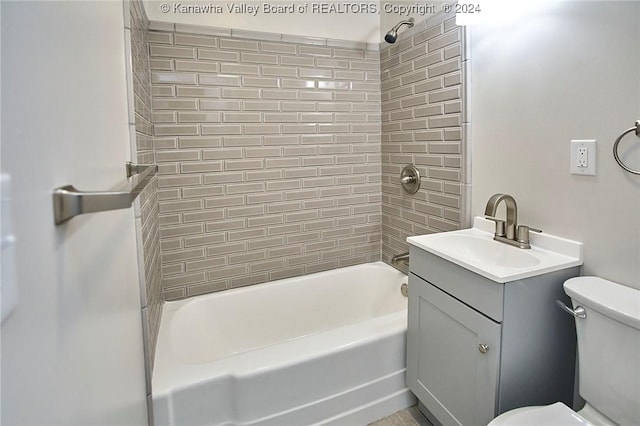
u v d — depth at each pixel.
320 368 1.43
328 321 2.22
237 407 1.31
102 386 0.61
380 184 2.40
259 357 1.39
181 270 1.97
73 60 0.53
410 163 2.10
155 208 1.72
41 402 0.40
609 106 1.09
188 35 1.84
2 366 0.32
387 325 1.63
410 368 1.57
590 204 1.17
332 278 2.23
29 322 0.37
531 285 1.12
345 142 2.27
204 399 1.28
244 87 1.98
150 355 1.26
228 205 2.03
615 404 0.97
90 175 0.60
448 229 1.84
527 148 1.38
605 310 0.96
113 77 0.81
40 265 0.40
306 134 2.16
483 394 1.17
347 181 2.31
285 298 2.11
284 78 2.07
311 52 2.12
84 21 0.59
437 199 1.90
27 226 0.37
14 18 0.36
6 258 0.33
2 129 0.33
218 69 1.92
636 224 1.05
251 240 2.11
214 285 2.05
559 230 1.27
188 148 1.90
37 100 0.41
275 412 1.37
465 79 1.65
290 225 2.20
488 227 1.58
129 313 0.85
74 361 0.49
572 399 1.25
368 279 2.32
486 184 1.59
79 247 0.52
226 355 1.93
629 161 1.05
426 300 1.44
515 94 1.42
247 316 2.02
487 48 1.53
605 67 1.09
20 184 0.36
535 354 1.16
